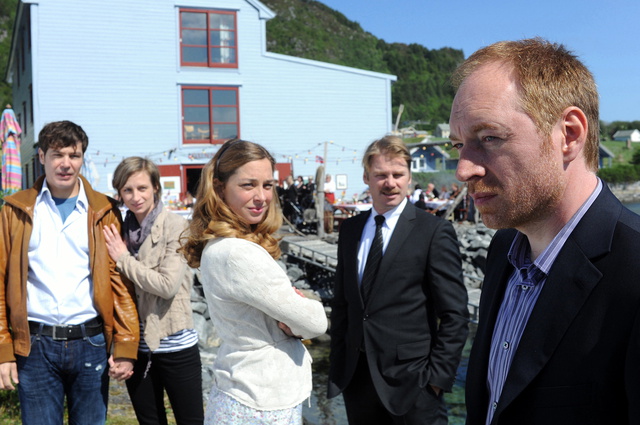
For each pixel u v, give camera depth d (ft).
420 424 9.46
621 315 3.67
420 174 105.50
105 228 9.99
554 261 4.11
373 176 10.29
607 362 3.70
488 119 3.92
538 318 4.05
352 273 10.40
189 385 10.59
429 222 10.03
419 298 9.86
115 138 65.77
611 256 3.80
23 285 9.27
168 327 10.31
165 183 67.05
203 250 7.42
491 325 4.81
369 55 357.61
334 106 74.33
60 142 9.33
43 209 9.57
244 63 70.64
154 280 9.77
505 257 4.88
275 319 7.18
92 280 9.70
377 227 10.37
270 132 71.97
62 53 63.93
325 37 338.34
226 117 70.13
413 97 350.23
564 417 3.84
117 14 65.62
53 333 9.36
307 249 39.93
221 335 7.36
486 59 4.08
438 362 9.42
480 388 4.79
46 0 63.10
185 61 68.44
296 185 62.18
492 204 4.08
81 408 9.70
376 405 10.12
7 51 222.28
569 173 4.03
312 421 16.92
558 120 3.90
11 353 9.27
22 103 85.15
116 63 65.72
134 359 9.96
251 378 6.99
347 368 10.19
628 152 185.88
